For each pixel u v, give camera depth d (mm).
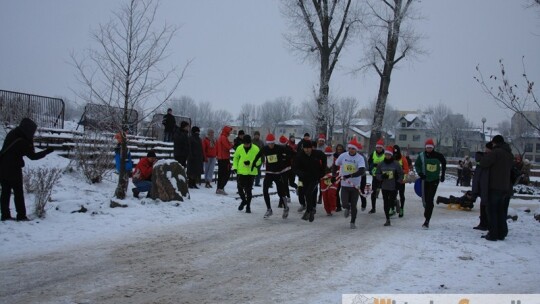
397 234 9836
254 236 8969
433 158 10734
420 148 86125
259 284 5984
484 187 9398
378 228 10570
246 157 11781
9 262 6508
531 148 68250
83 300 5172
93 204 10086
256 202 13922
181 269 6535
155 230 9055
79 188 12016
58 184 11781
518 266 7332
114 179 14031
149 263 6770
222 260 7098
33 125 8594
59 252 7141
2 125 15414
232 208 12266
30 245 7414
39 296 5250
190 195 13242
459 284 6277
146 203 11156
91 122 13883
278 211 12492
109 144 13578
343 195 10648
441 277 6605
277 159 11148
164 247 7770
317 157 11047
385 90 29062
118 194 11305
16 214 9016
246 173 11805
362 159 10484
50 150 8820
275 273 6512
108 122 11664
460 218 13062
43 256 6883
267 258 7316
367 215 12797
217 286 5844
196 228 9477
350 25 27156
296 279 6258
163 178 11625
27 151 8477
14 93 17766
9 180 8391
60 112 19984
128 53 11281
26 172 11211
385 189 10930
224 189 15641
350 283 6160
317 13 26500
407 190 22094
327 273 6594
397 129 87625
